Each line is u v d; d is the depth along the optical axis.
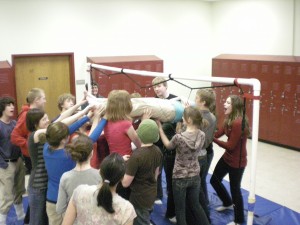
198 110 2.60
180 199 2.74
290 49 6.31
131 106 2.45
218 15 7.62
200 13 7.59
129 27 6.72
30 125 2.53
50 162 2.21
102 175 1.62
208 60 7.97
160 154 2.45
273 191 4.29
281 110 6.16
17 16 5.58
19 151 3.31
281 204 3.91
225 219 3.46
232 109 3.08
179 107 2.74
